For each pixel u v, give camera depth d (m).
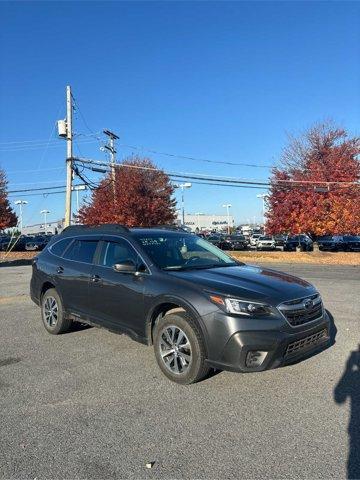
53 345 6.61
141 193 34.72
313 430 3.84
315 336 4.96
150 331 5.38
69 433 3.88
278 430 3.86
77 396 4.66
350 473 3.21
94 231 6.80
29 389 4.88
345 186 29.38
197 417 4.14
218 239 48.69
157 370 5.39
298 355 4.73
